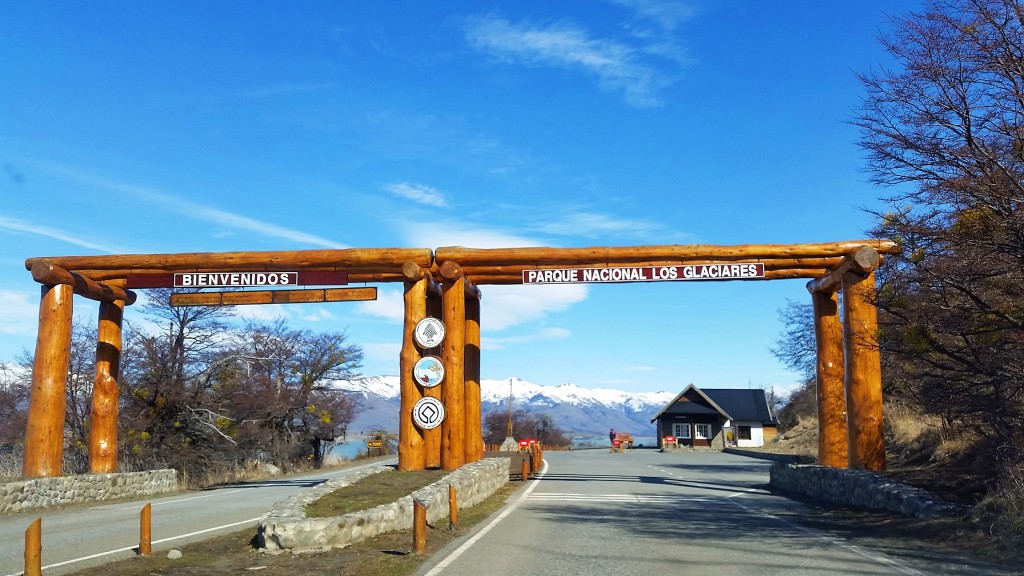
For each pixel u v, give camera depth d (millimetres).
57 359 20453
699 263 20609
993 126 12047
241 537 11945
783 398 77562
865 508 15172
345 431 50938
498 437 91500
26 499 17766
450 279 20906
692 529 12820
